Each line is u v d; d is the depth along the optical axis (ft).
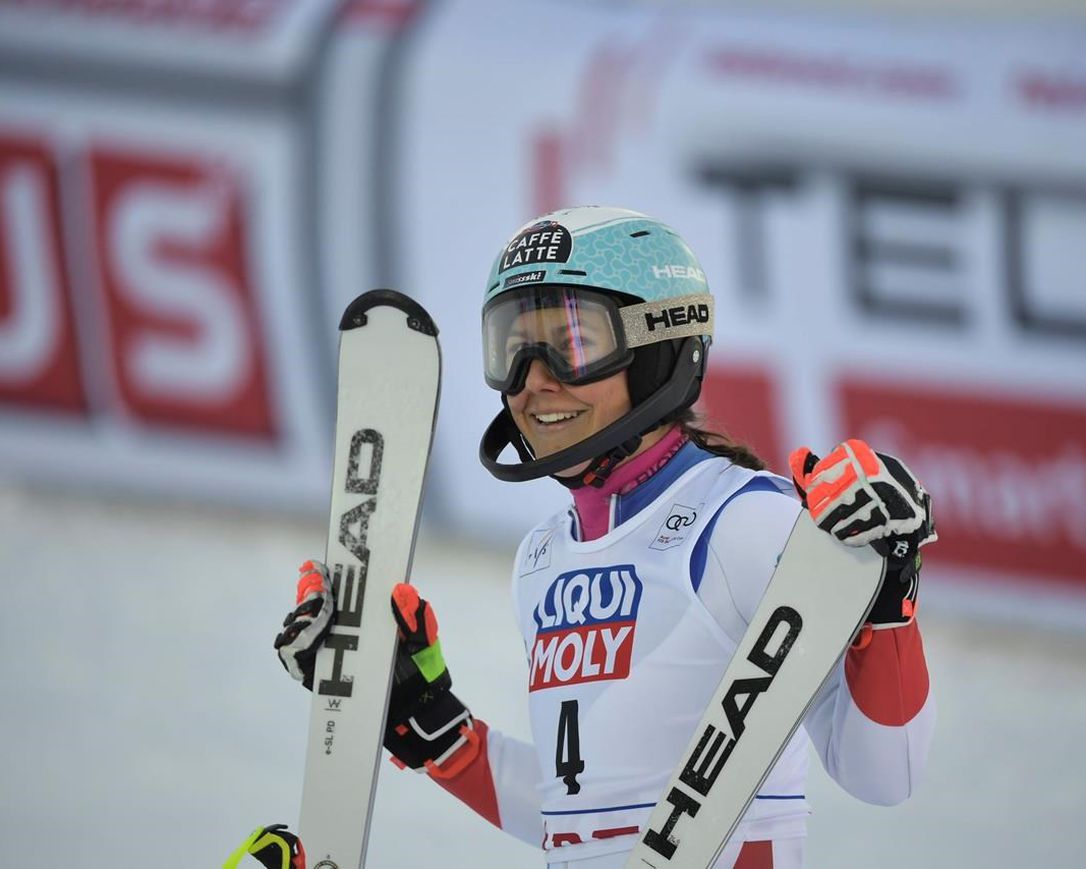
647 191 76.23
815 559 19.20
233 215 80.23
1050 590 71.41
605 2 79.61
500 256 22.36
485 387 77.25
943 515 72.79
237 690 61.21
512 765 24.30
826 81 74.64
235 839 48.96
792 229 74.02
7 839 48.14
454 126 78.38
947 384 72.49
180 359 81.30
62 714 58.39
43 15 82.07
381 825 50.29
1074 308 71.15
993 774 57.00
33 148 81.87
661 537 20.95
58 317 82.38
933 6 77.15
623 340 21.15
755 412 74.43
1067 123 71.82
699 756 19.42
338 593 22.91
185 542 77.10
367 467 23.32
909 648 19.31
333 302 79.41
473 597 71.51
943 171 72.64
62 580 72.13
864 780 19.95
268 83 79.92
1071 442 71.15
